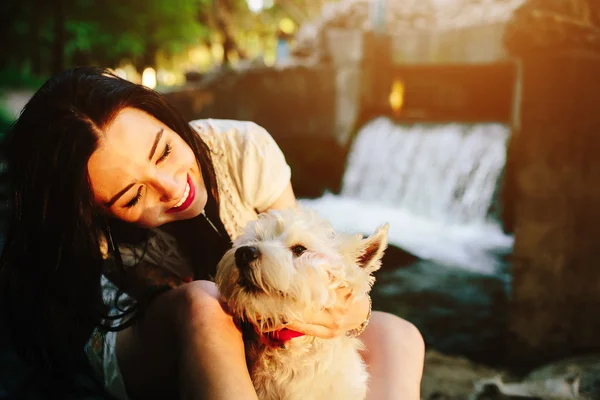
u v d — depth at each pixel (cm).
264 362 177
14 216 175
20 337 191
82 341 190
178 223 213
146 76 1313
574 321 351
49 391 205
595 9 322
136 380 199
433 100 991
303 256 167
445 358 365
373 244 188
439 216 834
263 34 1838
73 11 1246
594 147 330
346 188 984
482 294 545
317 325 170
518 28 351
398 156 916
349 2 1099
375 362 196
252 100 1038
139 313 190
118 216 176
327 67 991
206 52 1888
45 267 173
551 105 339
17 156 169
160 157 174
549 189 347
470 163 812
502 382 312
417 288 567
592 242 340
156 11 1353
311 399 175
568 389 289
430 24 968
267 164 218
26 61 1445
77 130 160
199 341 161
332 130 1005
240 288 163
